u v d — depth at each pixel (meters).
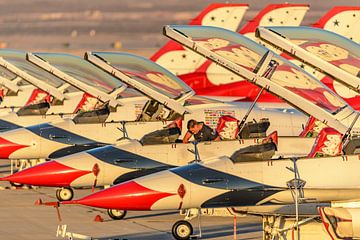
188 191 122.69
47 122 174.38
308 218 118.56
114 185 131.75
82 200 122.88
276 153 131.75
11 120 181.88
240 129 141.12
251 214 124.06
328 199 123.25
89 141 162.12
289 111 167.12
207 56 133.88
